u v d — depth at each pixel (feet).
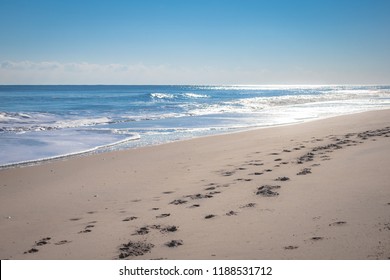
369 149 32.94
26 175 33.50
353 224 15.96
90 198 25.63
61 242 17.61
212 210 20.30
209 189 25.11
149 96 202.39
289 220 17.46
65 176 32.96
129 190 27.20
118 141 53.83
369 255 13.11
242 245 15.21
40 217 22.02
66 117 88.33
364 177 23.45
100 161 39.45
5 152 44.98
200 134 61.05
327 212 17.92
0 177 32.81
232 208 20.27
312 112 105.60
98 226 19.53
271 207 19.74
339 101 169.68
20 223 21.07
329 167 27.43
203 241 16.08
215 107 127.44
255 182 25.54
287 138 50.42
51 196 26.63
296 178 25.25
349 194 20.33
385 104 143.33
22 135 58.90
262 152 39.55
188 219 19.17
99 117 89.45
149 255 15.21
